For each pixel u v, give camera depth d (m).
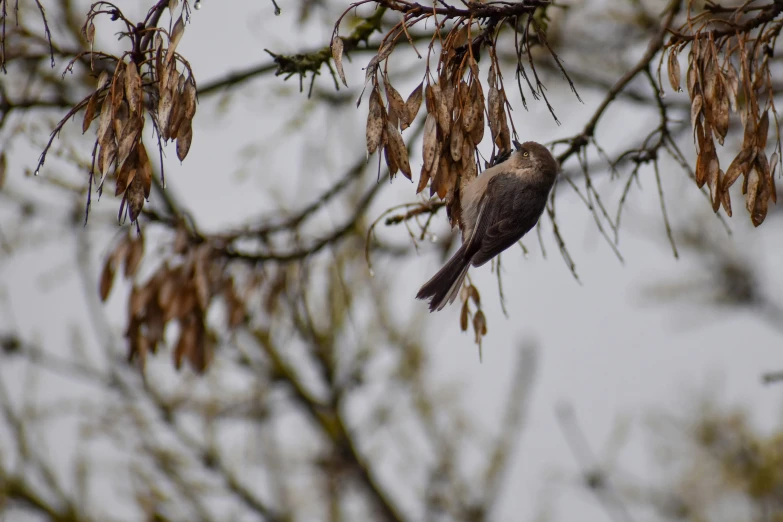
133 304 10.16
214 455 15.70
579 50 14.12
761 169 6.43
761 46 7.02
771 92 6.52
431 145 6.32
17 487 14.83
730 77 6.46
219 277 10.74
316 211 11.47
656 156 8.95
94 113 6.23
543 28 9.18
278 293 11.32
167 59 6.05
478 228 8.70
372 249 13.12
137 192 6.14
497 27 7.22
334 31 6.29
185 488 15.34
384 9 9.50
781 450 14.66
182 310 10.22
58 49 11.21
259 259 11.07
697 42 6.54
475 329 8.29
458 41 7.06
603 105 9.27
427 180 6.37
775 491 14.53
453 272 8.46
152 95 6.69
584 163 9.11
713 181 6.47
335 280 13.43
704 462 15.02
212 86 11.45
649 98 12.85
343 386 16.53
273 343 15.88
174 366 10.40
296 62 9.09
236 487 15.77
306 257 11.42
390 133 6.25
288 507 16.28
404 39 12.08
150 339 10.20
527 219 8.83
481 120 6.38
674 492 14.97
